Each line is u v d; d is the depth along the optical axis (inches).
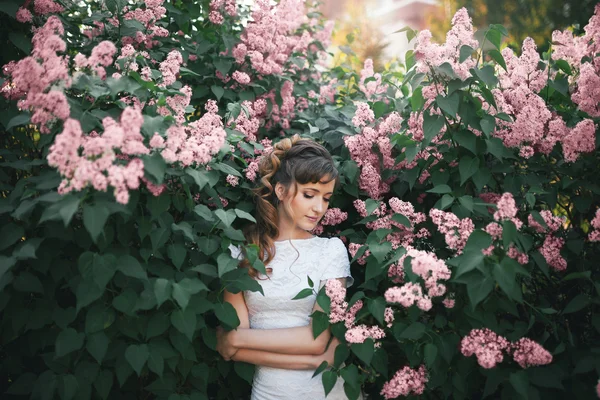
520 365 71.7
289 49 132.1
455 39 82.7
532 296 88.4
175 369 80.8
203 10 118.0
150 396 83.7
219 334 83.4
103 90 70.4
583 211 85.4
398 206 84.7
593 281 75.8
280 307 85.4
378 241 78.7
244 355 81.9
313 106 133.7
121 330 72.6
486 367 67.9
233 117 96.7
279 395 81.4
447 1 387.5
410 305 71.4
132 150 63.2
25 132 87.4
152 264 76.4
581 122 79.9
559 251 79.0
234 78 109.7
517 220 69.6
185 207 84.1
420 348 76.0
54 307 74.0
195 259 81.6
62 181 60.4
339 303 78.5
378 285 91.7
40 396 68.3
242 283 77.0
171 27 115.6
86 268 65.7
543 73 92.8
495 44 82.0
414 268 69.2
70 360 72.5
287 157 91.5
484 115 81.3
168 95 78.6
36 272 75.5
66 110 64.2
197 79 113.3
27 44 84.1
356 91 135.7
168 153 66.6
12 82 79.8
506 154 81.5
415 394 77.9
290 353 81.0
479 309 74.4
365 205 89.7
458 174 86.2
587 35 95.5
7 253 72.7
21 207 64.9
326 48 152.6
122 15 97.9
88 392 69.3
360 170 97.6
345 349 76.2
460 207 80.3
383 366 76.7
